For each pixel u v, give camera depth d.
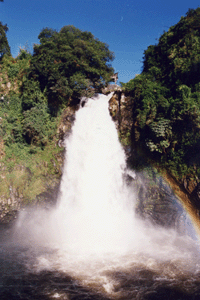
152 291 14.95
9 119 29.89
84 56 30.16
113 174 29.05
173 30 26.45
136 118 26.14
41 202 28.81
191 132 21.20
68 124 29.80
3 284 15.47
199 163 21.16
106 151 29.45
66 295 14.43
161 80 26.56
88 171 30.00
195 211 22.12
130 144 27.89
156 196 25.58
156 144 23.92
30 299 13.95
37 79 29.70
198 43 23.53
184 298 14.30
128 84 27.69
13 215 27.23
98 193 29.55
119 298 14.24
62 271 17.41
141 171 26.64
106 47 32.94
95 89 31.61
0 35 32.09
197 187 21.31
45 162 29.12
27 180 28.19
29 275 16.70
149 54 28.77
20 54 33.22
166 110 23.20
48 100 29.75
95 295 14.49
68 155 29.72
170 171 23.48
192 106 20.59
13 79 31.55
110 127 29.56
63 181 29.67
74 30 31.55
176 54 24.92
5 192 26.88
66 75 29.53
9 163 28.08
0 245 22.05
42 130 29.27
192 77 23.25
